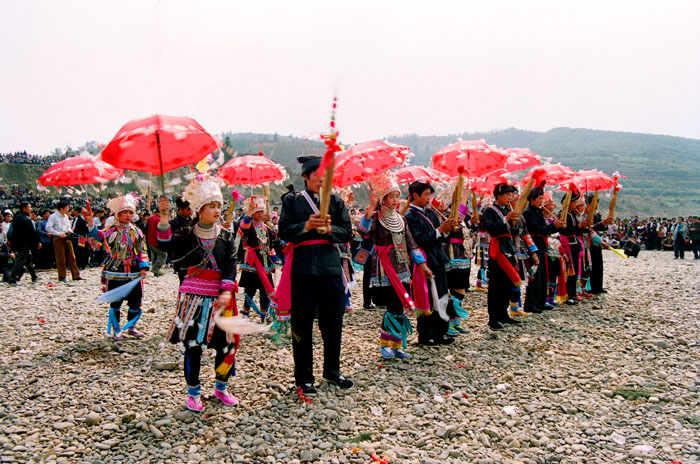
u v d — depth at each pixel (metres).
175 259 4.07
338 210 4.66
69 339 6.37
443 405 4.31
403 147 5.97
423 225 5.73
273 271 7.02
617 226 32.59
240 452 3.44
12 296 9.89
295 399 4.36
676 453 3.44
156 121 3.68
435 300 5.63
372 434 3.76
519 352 5.82
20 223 11.74
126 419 3.90
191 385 4.05
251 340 6.29
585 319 7.47
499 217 6.78
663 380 4.93
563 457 3.43
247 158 8.12
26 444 3.47
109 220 7.14
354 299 9.39
